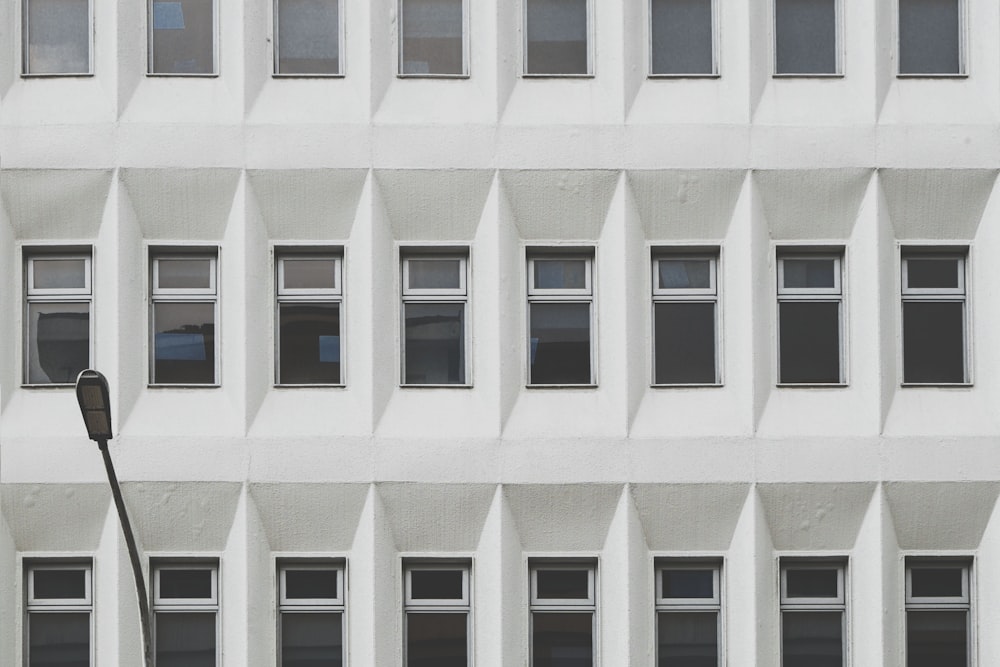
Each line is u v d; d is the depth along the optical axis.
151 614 11.88
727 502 11.79
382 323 11.91
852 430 11.80
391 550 11.88
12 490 11.75
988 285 12.04
